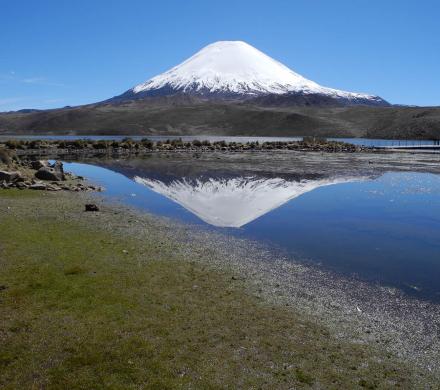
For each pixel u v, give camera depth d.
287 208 28.34
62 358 8.91
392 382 8.85
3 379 8.16
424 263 16.86
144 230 20.48
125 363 8.83
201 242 19.05
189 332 10.26
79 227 19.97
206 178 44.75
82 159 69.31
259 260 16.80
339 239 20.39
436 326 11.52
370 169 54.19
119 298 11.84
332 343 10.31
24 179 33.69
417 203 30.44
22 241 16.61
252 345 9.89
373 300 13.16
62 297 11.68
